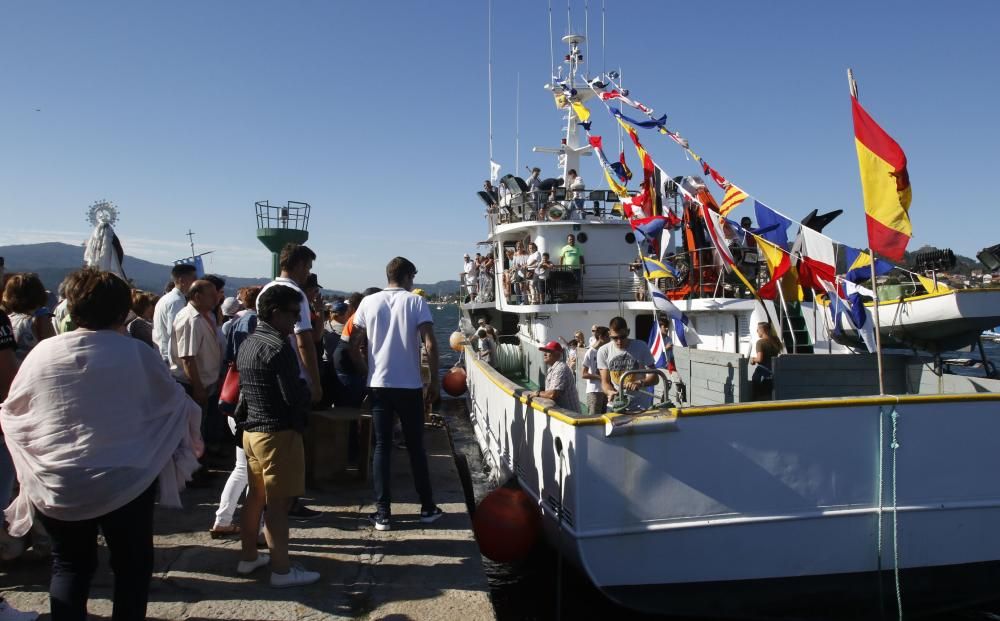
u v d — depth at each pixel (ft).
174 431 10.36
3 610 10.82
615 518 15.48
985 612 17.71
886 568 15.99
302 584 13.60
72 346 9.50
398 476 23.16
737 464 15.64
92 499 9.24
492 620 12.36
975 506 16.21
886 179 15.55
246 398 13.50
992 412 16.22
